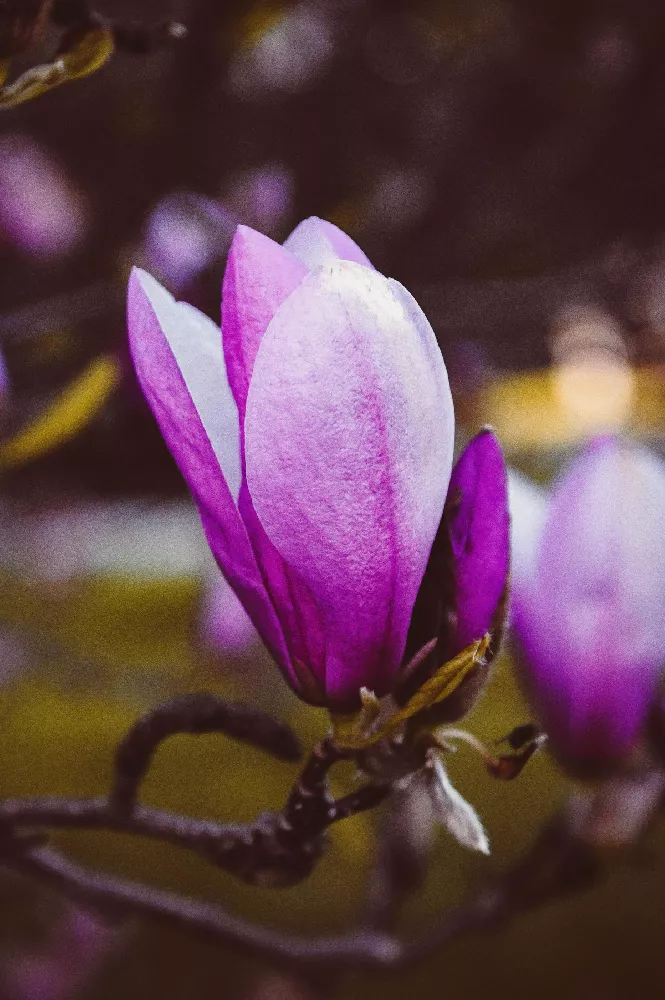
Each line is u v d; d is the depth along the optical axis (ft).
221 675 2.59
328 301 1.28
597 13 3.23
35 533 3.24
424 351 1.31
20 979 3.63
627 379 2.88
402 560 1.35
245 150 3.25
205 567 2.67
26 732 2.52
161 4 2.48
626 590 1.69
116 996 3.61
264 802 2.50
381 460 1.31
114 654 2.82
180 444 1.35
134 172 3.17
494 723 2.69
